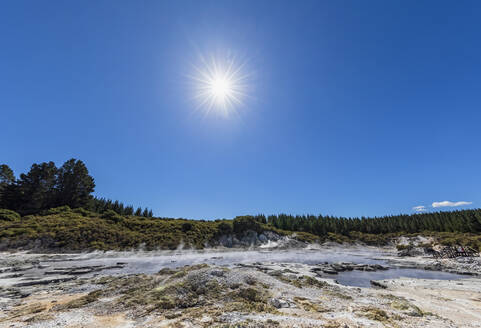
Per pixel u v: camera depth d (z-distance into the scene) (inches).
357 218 3986.2
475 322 434.3
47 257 1396.4
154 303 482.9
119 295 573.9
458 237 2161.7
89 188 3137.3
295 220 3631.9
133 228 2274.9
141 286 619.8
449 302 601.3
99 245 1718.8
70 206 2751.0
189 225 2474.2
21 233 1656.0
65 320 414.3
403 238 2861.7
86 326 387.2
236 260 1519.4
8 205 2442.2
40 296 617.0
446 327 392.8
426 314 474.9
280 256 1836.9
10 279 848.3
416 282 909.2
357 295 624.4
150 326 377.1
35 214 2335.1
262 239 2605.8
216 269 670.5
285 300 512.1
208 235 2394.2
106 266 1158.3
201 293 540.4
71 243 1673.2
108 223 2255.2
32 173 2691.9
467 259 1473.9
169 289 544.1
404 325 387.2
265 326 354.0
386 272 1192.2
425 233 2824.8
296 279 813.2
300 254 2025.1
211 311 436.8
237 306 461.4
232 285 580.1
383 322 393.4
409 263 1523.1
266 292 559.8
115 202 3540.8
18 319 426.9
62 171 2974.9
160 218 3034.0
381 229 3494.1
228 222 2844.5
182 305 478.6
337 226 3533.5
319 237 3029.0
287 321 378.3
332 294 604.4
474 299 638.5
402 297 655.1
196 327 362.9
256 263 1344.7
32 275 935.0
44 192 2664.9
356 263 1514.5
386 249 2691.9
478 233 2471.7
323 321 384.5
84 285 727.1
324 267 1270.9
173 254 1761.8
